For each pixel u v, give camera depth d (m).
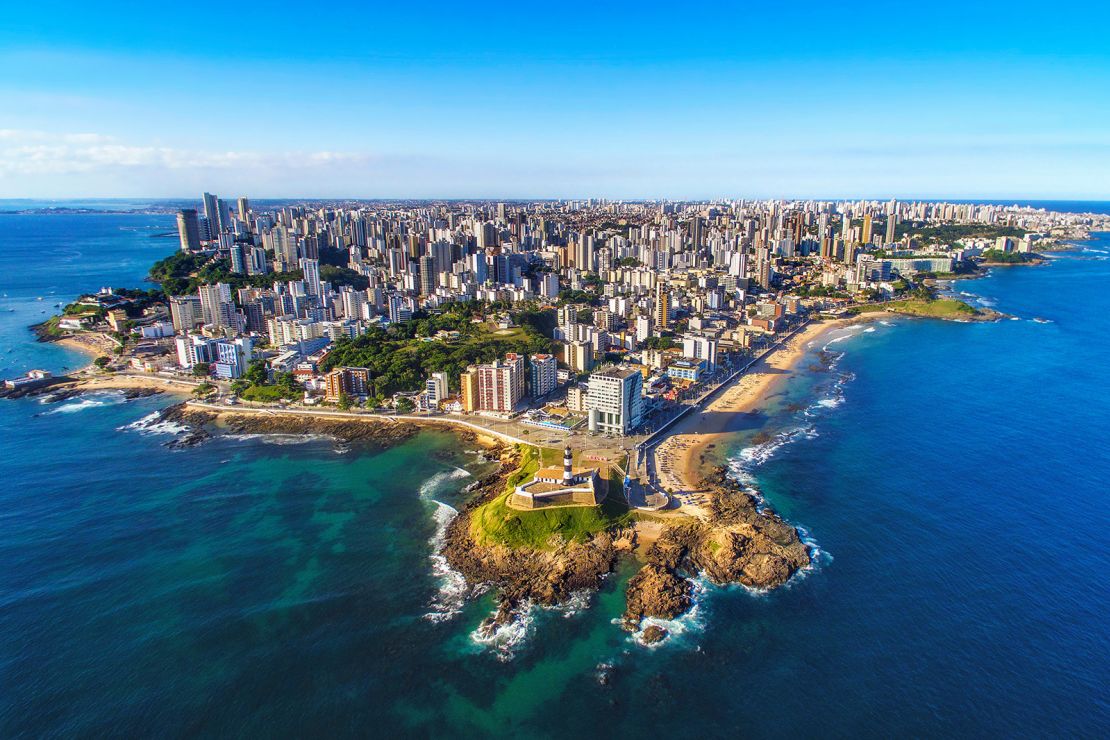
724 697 141.62
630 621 165.38
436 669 150.88
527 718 137.50
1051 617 161.62
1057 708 135.88
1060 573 178.38
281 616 167.00
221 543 199.88
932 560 185.50
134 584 178.75
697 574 183.88
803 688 143.12
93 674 147.25
